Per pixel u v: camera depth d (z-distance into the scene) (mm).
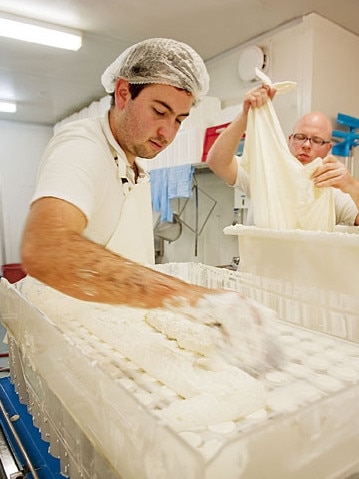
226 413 435
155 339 662
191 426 416
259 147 967
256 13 2082
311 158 1511
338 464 414
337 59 2195
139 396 516
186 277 1211
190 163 2424
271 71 2301
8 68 2883
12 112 4254
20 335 793
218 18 2145
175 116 876
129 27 2256
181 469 313
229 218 2734
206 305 563
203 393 481
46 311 835
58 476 636
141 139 874
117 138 911
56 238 533
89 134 818
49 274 503
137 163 1114
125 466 392
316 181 875
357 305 677
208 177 2904
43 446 728
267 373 566
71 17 2145
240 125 1277
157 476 341
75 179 665
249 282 916
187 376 527
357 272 667
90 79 3145
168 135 890
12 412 869
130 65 810
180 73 797
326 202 887
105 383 418
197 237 3070
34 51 2561
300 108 2150
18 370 913
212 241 2920
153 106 831
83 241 551
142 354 607
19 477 646
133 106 838
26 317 730
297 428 374
